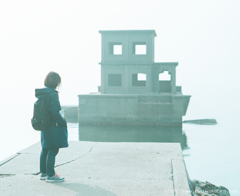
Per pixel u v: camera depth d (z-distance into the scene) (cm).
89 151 706
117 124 3472
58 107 460
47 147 474
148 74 3747
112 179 507
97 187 464
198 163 1861
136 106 3441
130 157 654
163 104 3406
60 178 490
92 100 3506
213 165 1806
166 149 723
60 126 473
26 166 580
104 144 778
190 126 3569
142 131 3069
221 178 1510
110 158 646
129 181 495
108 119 3481
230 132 3127
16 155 659
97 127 3319
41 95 459
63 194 432
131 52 3775
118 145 766
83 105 3522
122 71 3791
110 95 3469
